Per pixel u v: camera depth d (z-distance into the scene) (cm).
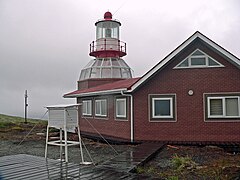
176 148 1348
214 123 1502
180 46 1479
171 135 1534
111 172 831
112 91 1648
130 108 1595
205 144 1441
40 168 888
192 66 1533
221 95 1500
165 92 1552
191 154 1204
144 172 901
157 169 945
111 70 2533
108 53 2719
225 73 1503
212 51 1516
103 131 1906
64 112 1010
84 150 1440
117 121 1722
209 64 1521
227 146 1428
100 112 1955
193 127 1516
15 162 983
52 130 2438
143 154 1105
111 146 1522
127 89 1541
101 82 2467
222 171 880
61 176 787
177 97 1539
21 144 1714
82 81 2598
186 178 826
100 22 2789
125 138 1633
